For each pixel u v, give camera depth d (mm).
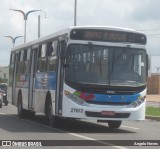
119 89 17312
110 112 17172
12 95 26734
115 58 17531
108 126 20500
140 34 17969
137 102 17547
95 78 17219
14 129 18234
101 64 17359
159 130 19344
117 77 17422
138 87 17594
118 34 17656
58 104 17797
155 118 26406
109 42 17562
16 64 26047
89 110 17016
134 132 18125
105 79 17281
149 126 21531
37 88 20969
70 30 17234
